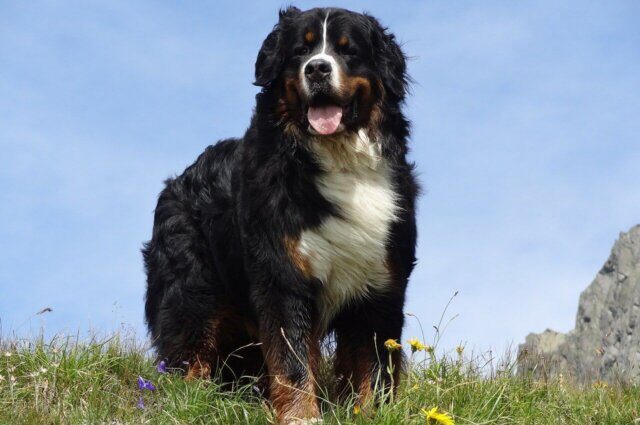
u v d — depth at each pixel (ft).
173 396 20.93
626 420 21.04
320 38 20.57
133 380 22.29
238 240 22.06
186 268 23.70
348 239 20.36
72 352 22.49
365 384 20.76
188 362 23.40
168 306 23.90
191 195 24.04
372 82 20.81
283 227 20.25
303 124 20.34
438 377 21.65
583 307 260.42
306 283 20.33
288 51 20.81
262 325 20.43
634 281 252.01
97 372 22.13
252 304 20.97
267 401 21.17
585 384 25.44
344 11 20.98
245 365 23.99
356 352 21.24
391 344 19.58
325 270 20.51
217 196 23.09
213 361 23.75
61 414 20.03
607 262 268.82
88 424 19.62
